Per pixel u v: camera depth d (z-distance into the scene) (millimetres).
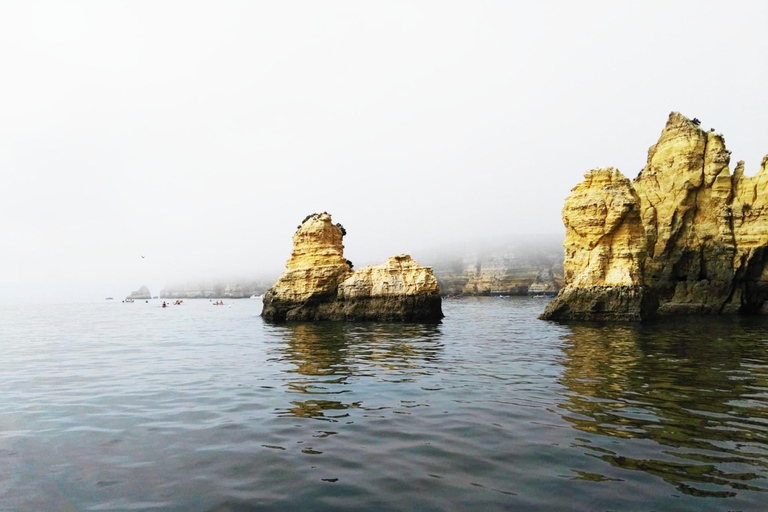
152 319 59844
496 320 43594
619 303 35875
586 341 25641
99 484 8289
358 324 40062
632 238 37531
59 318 65812
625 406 12461
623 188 37625
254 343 28500
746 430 10445
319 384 16047
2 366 20812
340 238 50312
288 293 46219
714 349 22109
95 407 13336
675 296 47875
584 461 8914
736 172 48312
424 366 19266
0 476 8648
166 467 9008
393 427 11156
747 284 46125
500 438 10242
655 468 8531
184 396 14555
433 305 44438
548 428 10836
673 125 49906
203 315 68062
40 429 11344
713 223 47062
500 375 17016
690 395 13492
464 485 8047
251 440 10430
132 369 19625
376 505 7406
